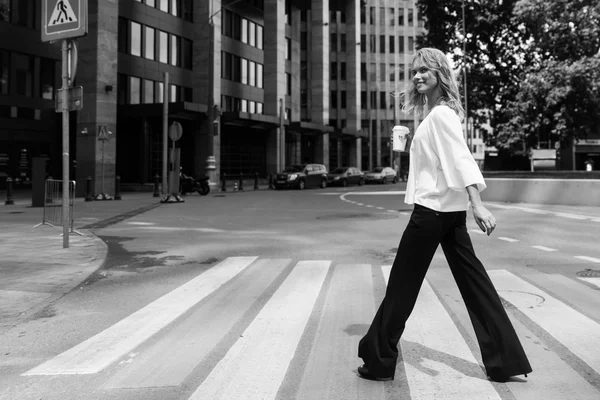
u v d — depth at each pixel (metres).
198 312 4.99
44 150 31.22
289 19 53.31
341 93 72.00
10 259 7.83
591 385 3.12
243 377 3.34
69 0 8.46
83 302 5.48
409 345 3.88
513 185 19.20
